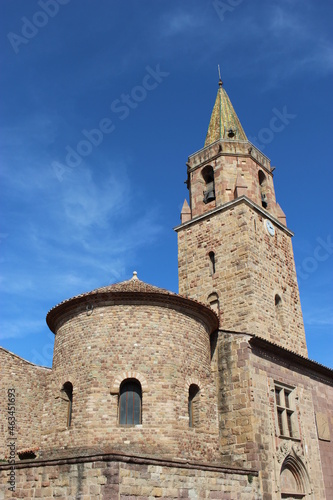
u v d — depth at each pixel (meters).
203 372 24.16
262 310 30.69
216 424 23.91
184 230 36.09
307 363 28.83
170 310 23.95
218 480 19.66
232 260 32.12
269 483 22.22
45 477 17.25
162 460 17.44
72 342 23.52
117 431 20.84
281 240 35.88
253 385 23.95
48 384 24.38
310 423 27.50
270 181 37.84
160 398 21.72
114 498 15.32
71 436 21.31
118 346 22.52
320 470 26.52
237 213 33.16
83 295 23.41
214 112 40.59
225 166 35.59
